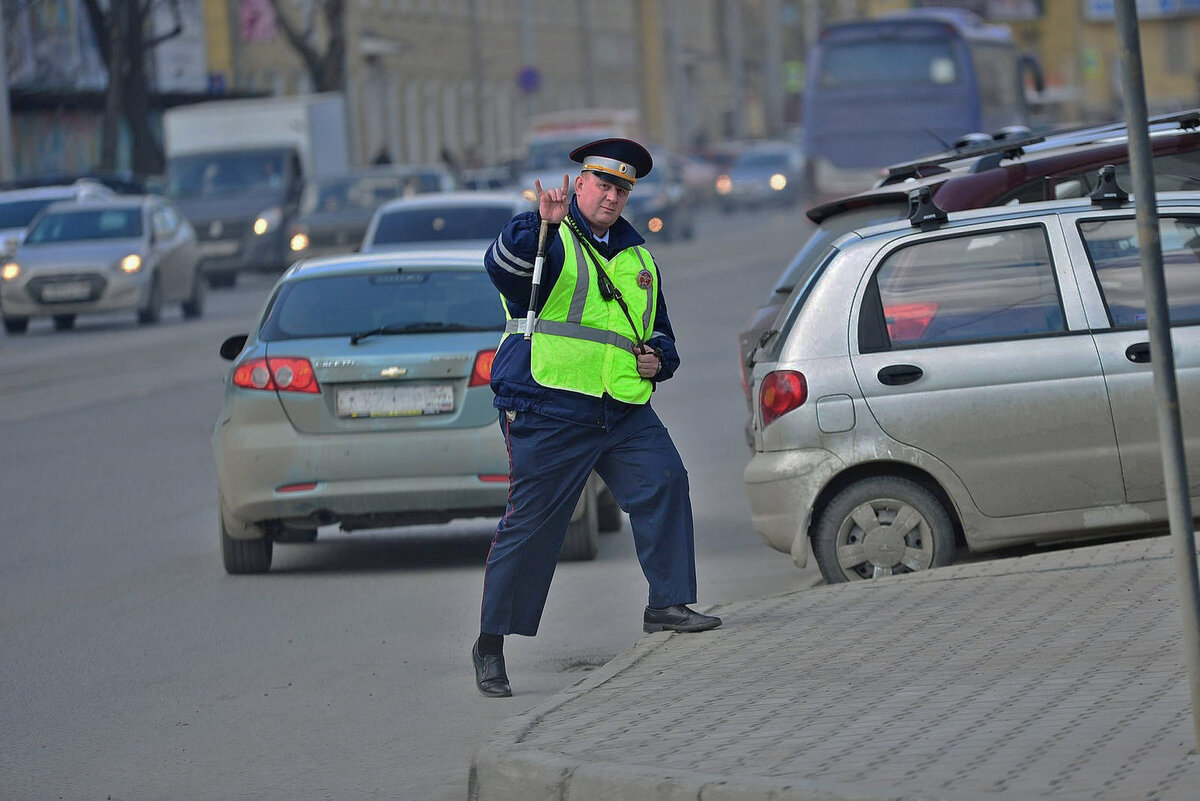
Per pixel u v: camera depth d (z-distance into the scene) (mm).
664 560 30203
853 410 34062
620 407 29266
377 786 24750
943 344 34188
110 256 115062
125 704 30078
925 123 137125
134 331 112250
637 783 21688
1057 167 39688
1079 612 29344
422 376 39656
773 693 25891
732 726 24188
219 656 33312
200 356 93750
